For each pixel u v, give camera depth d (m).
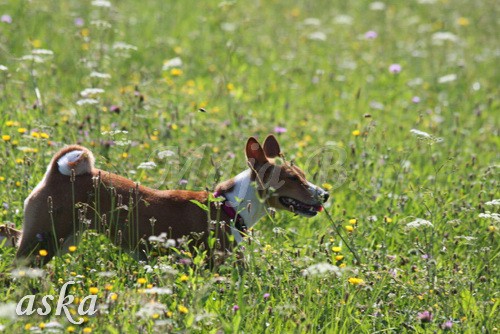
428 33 25.73
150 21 23.28
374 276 10.07
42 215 10.13
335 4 28.80
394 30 25.92
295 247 10.62
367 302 9.88
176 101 16.27
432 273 10.22
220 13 24.83
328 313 9.60
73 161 10.20
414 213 12.46
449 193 13.05
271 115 16.56
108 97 15.80
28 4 21.58
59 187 10.18
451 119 17.53
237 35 22.86
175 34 22.53
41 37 20.30
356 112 17.86
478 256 11.21
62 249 10.45
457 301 9.91
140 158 13.32
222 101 17.44
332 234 11.46
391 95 19.22
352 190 13.23
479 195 12.89
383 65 21.53
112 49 19.08
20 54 19.00
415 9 29.02
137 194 10.50
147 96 15.91
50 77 16.81
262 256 10.17
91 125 13.63
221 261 10.53
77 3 23.12
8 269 9.91
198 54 20.98
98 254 10.44
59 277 9.95
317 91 19.30
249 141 10.99
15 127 13.56
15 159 12.60
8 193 11.25
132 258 10.60
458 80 21.03
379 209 12.57
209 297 9.45
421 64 22.22
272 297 9.66
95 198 10.27
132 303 8.98
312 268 8.90
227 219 10.79
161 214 10.53
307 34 24.16
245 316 9.19
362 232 11.64
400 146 15.48
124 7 24.16
